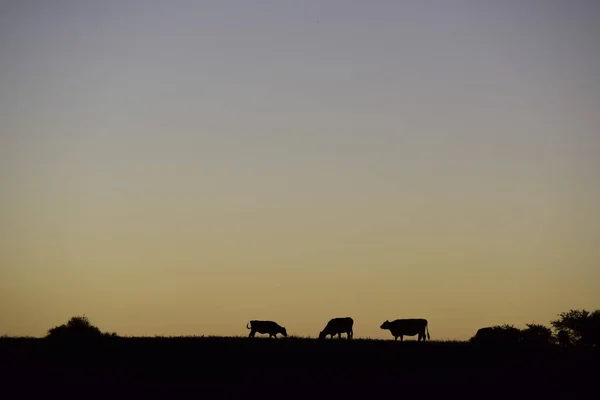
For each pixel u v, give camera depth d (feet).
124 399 135.44
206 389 142.10
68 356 173.58
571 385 148.97
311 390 142.10
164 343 193.16
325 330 227.81
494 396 140.56
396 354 177.47
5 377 150.61
